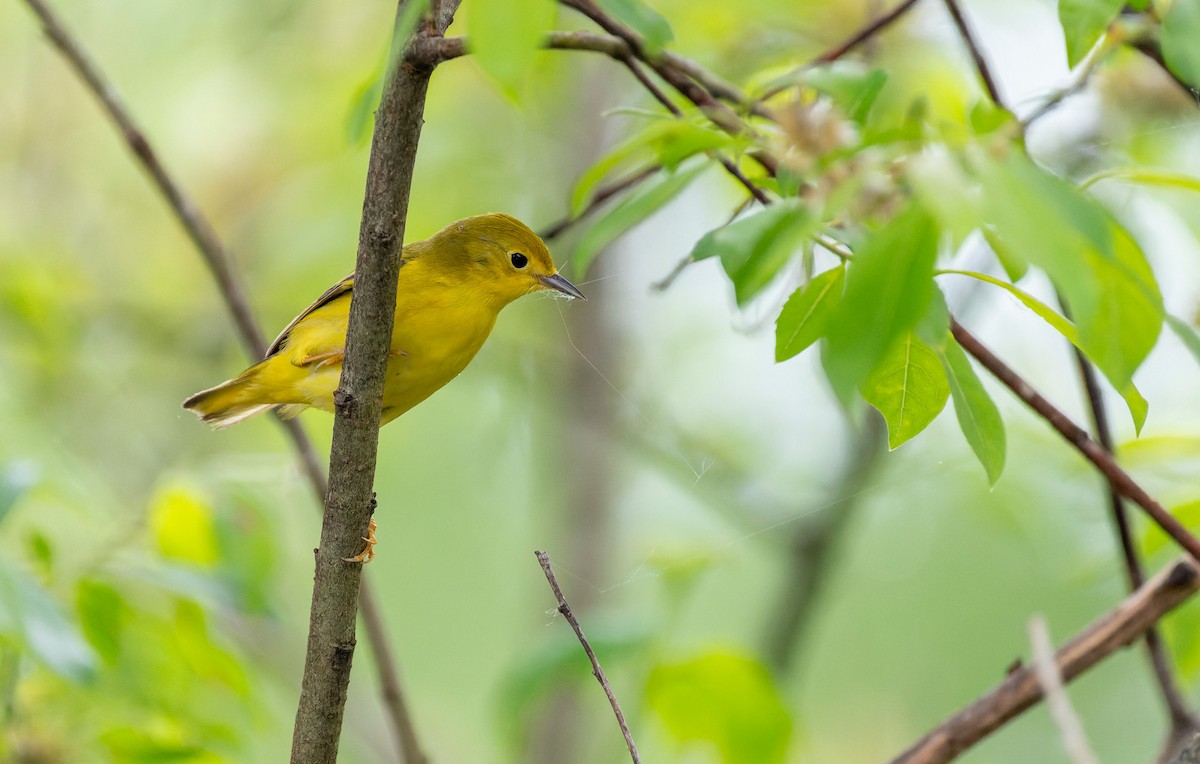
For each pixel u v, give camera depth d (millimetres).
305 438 9164
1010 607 14844
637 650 8656
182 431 14883
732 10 12219
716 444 14828
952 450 11828
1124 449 8664
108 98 9117
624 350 16156
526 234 8906
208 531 8484
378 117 5312
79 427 14633
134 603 7973
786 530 13008
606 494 15633
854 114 5594
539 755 13711
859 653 15336
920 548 15148
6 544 8312
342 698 5863
